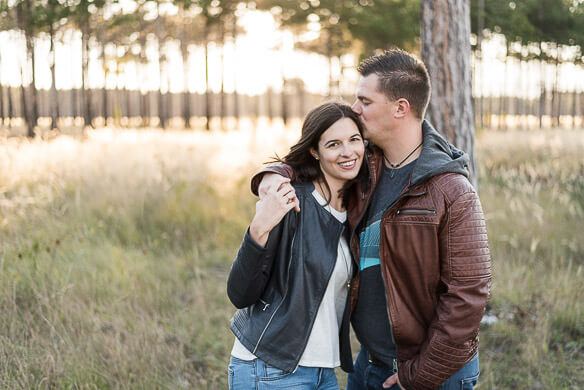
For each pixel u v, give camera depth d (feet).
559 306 14.25
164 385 10.64
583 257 18.69
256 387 6.36
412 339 6.48
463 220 6.04
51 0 72.69
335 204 6.73
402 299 6.45
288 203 6.02
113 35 91.97
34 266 14.30
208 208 24.49
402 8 81.15
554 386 11.26
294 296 6.30
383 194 6.63
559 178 29.94
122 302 13.83
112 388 10.09
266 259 6.25
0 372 9.85
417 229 6.23
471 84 14.66
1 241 16.35
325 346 6.50
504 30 88.22
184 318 14.26
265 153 37.29
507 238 19.25
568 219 21.86
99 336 11.73
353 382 7.82
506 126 83.66
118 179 25.35
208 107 102.27
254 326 6.45
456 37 14.11
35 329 11.68
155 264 18.37
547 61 103.91
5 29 75.10
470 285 5.98
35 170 24.57
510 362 12.48
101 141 35.88
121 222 21.45
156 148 34.71
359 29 83.82
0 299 12.52
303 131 6.53
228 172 30.22
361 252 6.75
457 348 5.97
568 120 123.13
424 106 6.51
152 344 12.07
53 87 74.69
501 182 28.30
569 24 92.43
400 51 6.54
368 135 6.52
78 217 20.49
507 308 14.99
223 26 103.04
